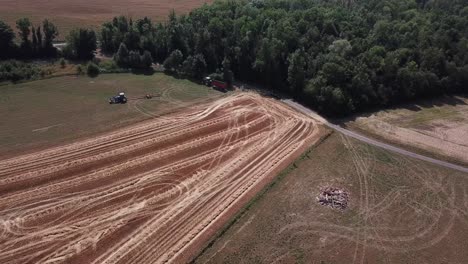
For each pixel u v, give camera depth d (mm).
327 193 53562
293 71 79188
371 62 80625
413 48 87500
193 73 87938
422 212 51625
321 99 74250
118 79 85562
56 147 60219
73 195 50688
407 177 58188
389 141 67188
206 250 43781
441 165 61500
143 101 76188
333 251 44906
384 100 79000
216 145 63156
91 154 58906
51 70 85938
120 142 62344
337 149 64062
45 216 47219
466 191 55938
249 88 85625
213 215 48844
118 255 42719
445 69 86750
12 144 60188
